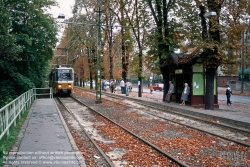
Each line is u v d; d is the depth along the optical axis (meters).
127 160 7.63
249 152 8.34
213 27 16.38
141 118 15.18
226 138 9.88
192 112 16.75
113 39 39.19
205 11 17.20
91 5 39.38
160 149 8.35
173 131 11.57
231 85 48.94
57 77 33.38
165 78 23.56
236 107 21.25
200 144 9.37
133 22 29.27
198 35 17.88
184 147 8.98
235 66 18.97
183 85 21.67
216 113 15.52
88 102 25.14
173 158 7.43
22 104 14.79
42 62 32.47
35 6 26.72
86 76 55.91
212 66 17.69
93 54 44.88
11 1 23.69
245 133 10.99
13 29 26.83
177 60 20.81
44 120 13.16
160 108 19.48
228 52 18.08
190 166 7.08
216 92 20.52
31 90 22.67
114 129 12.06
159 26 22.42
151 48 23.05
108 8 34.97
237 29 16.23
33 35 27.92
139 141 9.75
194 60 19.27
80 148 8.56
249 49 19.95
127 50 34.28
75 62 60.22
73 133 11.02
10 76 25.30
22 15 26.14
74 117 15.62
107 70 46.47
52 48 30.41
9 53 20.77
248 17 16.23
